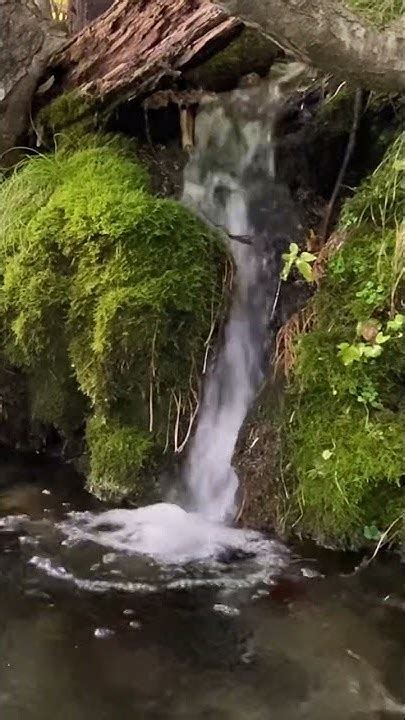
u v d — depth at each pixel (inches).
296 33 87.2
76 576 93.8
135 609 87.1
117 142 122.5
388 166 102.7
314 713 70.8
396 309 98.3
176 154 123.9
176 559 98.0
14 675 75.9
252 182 118.6
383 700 72.6
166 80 120.6
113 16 123.0
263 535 103.7
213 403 112.0
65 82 128.4
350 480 96.0
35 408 129.0
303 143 116.0
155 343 105.2
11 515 110.2
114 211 106.1
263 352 113.0
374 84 95.6
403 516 95.1
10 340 120.3
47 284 109.6
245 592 90.2
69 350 112.5
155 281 103.7
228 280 108.7
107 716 70.5
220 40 116.4
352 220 104.7
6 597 89.2
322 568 94.7
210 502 112.2
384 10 98.7
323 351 101.0
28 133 132.3
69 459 129.9
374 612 85.9
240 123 120.7
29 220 114.1
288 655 79.0
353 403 99.7
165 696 73.2
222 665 77.5
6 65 124.6
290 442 103.1
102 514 110.7
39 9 130.3
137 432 114.2
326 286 104.5
